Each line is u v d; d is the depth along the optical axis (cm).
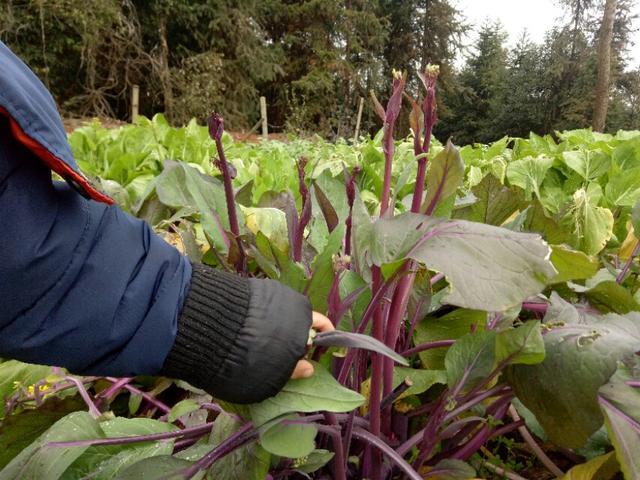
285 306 77
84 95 1744
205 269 83
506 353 85
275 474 86
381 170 293
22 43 1670
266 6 2655
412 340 124
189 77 1920
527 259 71
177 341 76
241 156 390
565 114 3403
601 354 82
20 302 73
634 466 79
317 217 129
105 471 85
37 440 83
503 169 255
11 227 72
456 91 3750
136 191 238
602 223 164
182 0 1952
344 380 90
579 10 3459
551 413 86
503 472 114
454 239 77
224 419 88
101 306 75
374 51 3105
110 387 116
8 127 74
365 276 97
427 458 103
